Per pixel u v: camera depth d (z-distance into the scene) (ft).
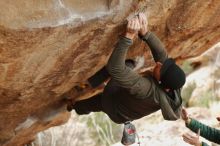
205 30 14.24
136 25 10.84
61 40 9.91
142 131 28.45
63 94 14.76
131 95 12.21
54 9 9.23
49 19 9.14
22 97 12.19
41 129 17.57
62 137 28.35
